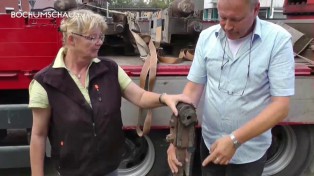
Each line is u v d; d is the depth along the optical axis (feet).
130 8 17.54
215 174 8.01
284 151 12.60
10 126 11.00
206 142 7.72
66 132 6.58
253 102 6.94
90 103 6.62
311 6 14.33
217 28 7.14
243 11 6.13
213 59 7.08
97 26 6.39
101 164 6.82
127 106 10.58
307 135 12.28
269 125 6.48
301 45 12.72
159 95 6.95
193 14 12.46
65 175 6.90
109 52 13.57
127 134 11.90
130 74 10.61
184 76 10.69
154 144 11.78
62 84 6.52
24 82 10.91
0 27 10.42
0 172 13.58
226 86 7.02
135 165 12.14
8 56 10.61
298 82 11.00
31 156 6.95
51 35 10.64
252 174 7.59
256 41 6.69
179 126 6.26
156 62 10.61
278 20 14.79
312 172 12.70
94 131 6.61
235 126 7.11
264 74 6.75
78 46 6.41
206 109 7.54
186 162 6.36
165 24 12.86
